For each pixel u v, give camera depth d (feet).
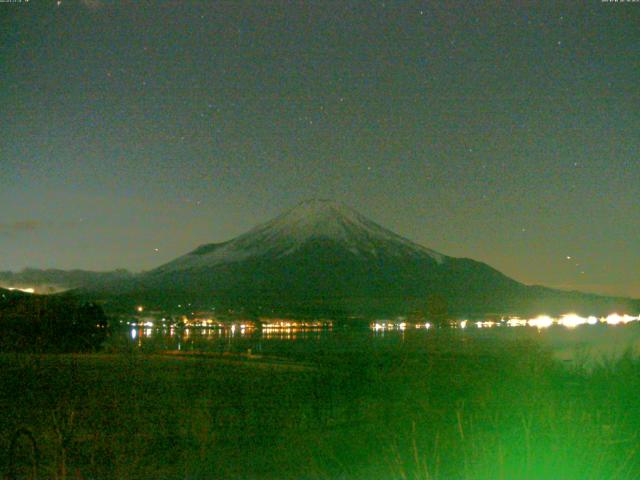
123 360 81.05
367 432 40.06
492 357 52.34
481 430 32.83
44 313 120.98
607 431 29.99
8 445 37.73
